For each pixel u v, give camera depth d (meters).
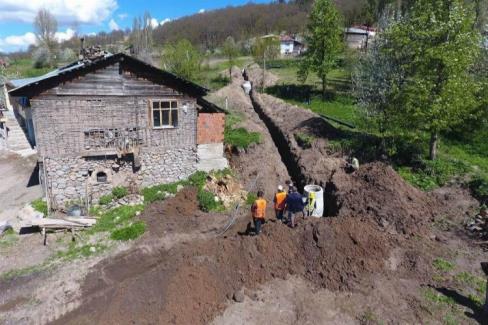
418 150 21.59
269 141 27.36
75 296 12.84
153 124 20.38
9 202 20.19
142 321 10.77
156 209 18.98
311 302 11.89
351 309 11.47
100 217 18.28
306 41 38.91
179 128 21.03
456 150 22.11
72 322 11.37
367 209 16.36
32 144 29.61
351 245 13.70
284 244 13.91
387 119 20.89
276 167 23.77
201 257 13.10
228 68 59.72
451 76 18.36
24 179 23.36
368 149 22.17
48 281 13.70
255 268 13.11
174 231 17.09
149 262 14.84
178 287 11.68
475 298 11.51
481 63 22.22
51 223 16.67
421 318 10.84
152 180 21.12
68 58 71.75
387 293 11.94
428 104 18.78
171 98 20.33
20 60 84.19
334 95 38.66
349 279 12.63
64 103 18.19
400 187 17.06
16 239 16.52
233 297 12.10
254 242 13.88
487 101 19.62
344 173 19.56
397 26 20.34
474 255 13.62
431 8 19.23
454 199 17.30
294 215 16.11
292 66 58.66
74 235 16.56
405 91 19.31
